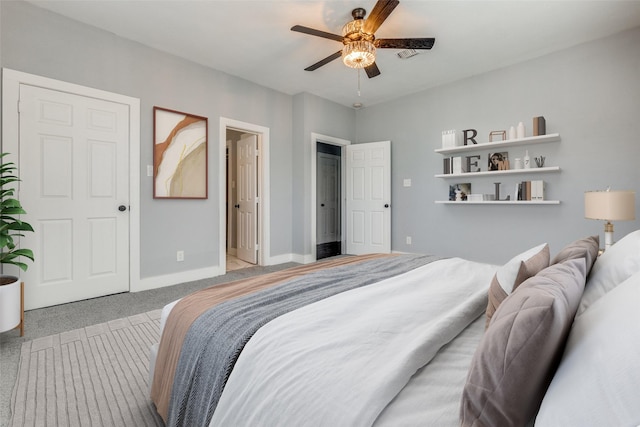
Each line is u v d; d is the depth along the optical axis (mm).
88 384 1560
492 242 3826
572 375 511
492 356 570
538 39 3102
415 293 1258
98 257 2939
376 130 5020
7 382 1569
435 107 4309
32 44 2562
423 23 2824
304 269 1728
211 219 3766
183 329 1115
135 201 3141
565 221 3309
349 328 907
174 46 3246
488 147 3746
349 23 2625
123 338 2084
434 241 4332
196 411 902
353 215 5059
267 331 913
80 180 2828
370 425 585
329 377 702
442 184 4242
